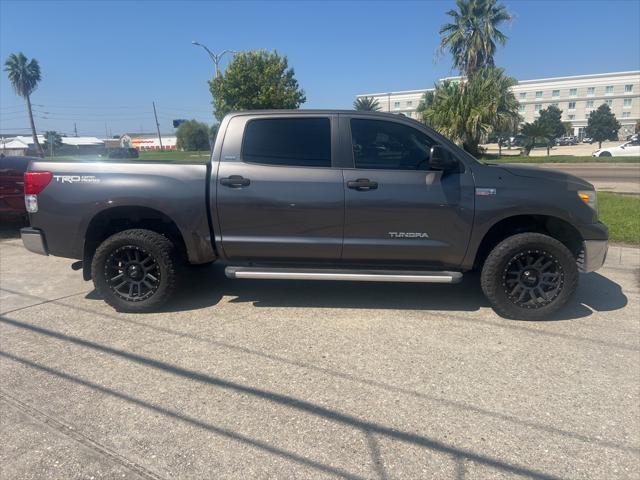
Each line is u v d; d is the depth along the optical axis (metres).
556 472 2.35
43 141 86.88
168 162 4.36
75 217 4.30
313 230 4.21
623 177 18.92
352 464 2.41
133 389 3.11
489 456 2.46
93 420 2.78
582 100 90.94
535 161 28.41
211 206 4.23
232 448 2.53
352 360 3.50
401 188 4.10
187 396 3.03
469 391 3.08
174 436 2.63
